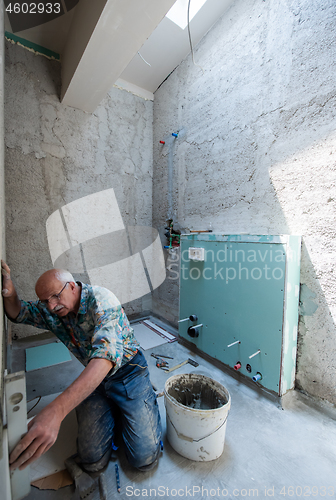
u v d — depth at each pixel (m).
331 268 1.28
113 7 1.12
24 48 1.94
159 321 2.69
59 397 0.66
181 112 2.29
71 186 2.23
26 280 2.06
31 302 1.08
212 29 1.92
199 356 1.91
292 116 1.41
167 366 1.75
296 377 1.45
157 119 2.64
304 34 1.33
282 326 1.31
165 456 1.04
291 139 1.43
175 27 1.94
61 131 2.14
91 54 1.45
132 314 2.73
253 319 1.46
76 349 1.11
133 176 2.62
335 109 1.23
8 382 0.60
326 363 1.32
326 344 1.32
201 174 2.10
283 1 1.42
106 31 1.27
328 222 1.28
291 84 1.41
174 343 2.13
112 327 0.85
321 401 1.34
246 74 1.67
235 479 0.95
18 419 0.61
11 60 1.89
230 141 1.81
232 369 1.63
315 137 1.32
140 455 0.94
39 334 2.14
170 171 2.49
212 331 1.75
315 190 1.33
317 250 1.33
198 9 1.81
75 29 1.61
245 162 1.71
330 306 1.29
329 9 1.22
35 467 0.96
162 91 2.54
